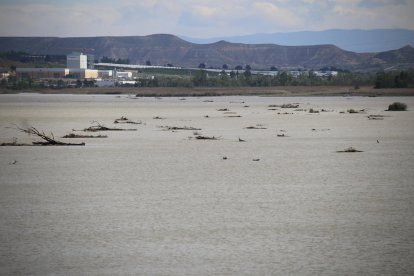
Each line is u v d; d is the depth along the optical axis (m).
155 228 97.00
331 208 110.62
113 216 105.12
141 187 133.12
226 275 76.06
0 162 174.25
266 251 85.06
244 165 167.25
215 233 93.94
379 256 82.75
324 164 168.62
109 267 78.88
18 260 81.44
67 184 137.50
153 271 77.44
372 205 112.94
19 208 111.75
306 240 90.12
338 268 78.38
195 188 131.62
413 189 128.62
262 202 116.19
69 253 84.31
